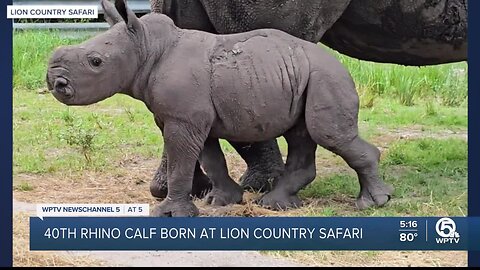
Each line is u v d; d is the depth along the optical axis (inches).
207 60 205.6
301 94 209.6
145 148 314.5
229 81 204.1
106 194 251.4
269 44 209.6
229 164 292.5
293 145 223.0
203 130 204.4
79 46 198.7
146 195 250.4
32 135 323.9
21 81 409.4
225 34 223.6
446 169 273.6
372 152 217.6
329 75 209.8
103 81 199.2
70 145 312.3
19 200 242.4
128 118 362.9
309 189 247.3
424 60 253.1
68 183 265.9
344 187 250.5
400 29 239.6
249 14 219.5
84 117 358.3
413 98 406.0
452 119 366.0
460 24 239.1
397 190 241.8
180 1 227.1
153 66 204.5
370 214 217.0
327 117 209.0
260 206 223.8
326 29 228.2
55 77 196.1
